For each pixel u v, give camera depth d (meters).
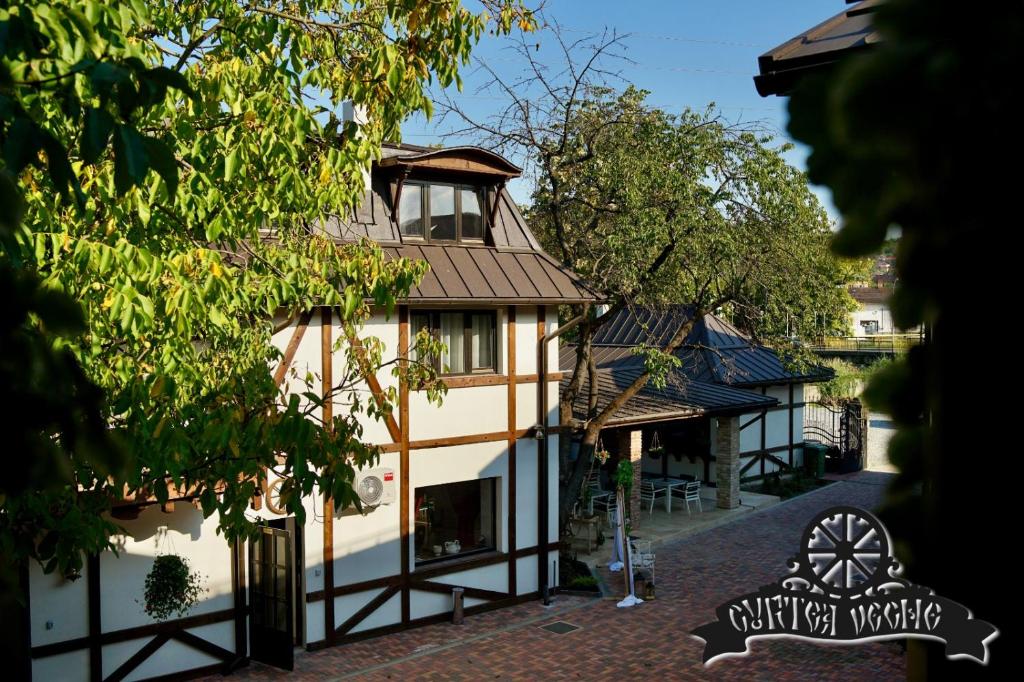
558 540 14.94
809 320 15.38
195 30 6.72
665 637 12.49
